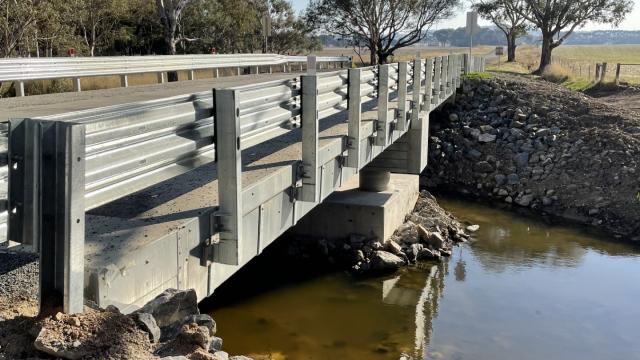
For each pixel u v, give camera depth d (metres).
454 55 20.20
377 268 12.77
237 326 10.14
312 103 6.38
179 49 37.25
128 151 3.88
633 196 17.36
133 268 3.94
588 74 38.38
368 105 11.80
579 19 40.00
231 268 5.35
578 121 22.20
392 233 14.30
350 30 40.47
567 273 12.92
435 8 39.56
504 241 15.27
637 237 15.63
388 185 15.01
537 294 11.70
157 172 4.28
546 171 19.88
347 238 13.77
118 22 33.75
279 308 10.93
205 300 11.19
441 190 20.42
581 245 14.97
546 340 9.77
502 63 47.12
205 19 37.50
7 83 18.89
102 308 3.49
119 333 3.18
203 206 5.05
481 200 19.41
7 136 3.18
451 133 22.98
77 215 3.25
